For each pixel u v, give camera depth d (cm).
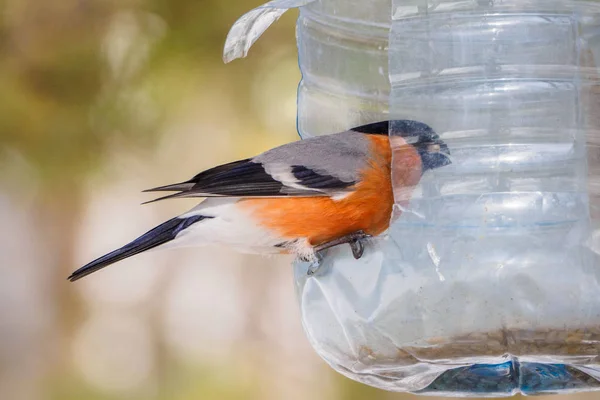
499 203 641
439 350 622
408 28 705
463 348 616
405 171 689
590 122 658
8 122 887
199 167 948
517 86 676
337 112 788
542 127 667
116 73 906
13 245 1130
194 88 926
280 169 714
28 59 888
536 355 610
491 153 667
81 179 932
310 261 718
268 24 703
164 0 906
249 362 1040
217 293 1223
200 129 948
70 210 1005
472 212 641
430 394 680
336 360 673
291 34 940
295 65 941
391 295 638
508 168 659
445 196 656
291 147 736
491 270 615
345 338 659
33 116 891
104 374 1030
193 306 1211
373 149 707
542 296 605
